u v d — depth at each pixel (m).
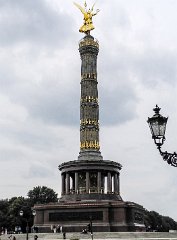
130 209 97.88
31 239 89.88
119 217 96.19
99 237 86.12
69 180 106.75
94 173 105.25
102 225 94.62
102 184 108.88
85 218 96.69
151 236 86.50
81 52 114.75
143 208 108.44
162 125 16.12
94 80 112.25
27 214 149.62
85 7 119.50
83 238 86.00
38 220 100.88
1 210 157.25
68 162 106.31
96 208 96.62
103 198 101.88
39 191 170.75
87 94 110.88
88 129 109.06
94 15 118.69
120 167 109.62
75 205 97.94
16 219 145.38
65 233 86.50
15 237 90.62
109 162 105.69
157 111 16.59
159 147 16.22
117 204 96.94
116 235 85.94
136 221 100.75
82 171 105.19
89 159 106.38
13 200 163.25
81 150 109.19
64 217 98.25
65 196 104.62
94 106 110.38
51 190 173.50
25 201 156.38
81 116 110.75
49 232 97.88
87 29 117.06
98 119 111.12
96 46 114.44
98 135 110.00
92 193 102.44
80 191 104.00
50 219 99.50
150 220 194.50
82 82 112.38
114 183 107.94
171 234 87.69
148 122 16.50
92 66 113.00
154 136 16.19
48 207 100.25
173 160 16.17
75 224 96.50
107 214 95.69
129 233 86.38
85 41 114.00
